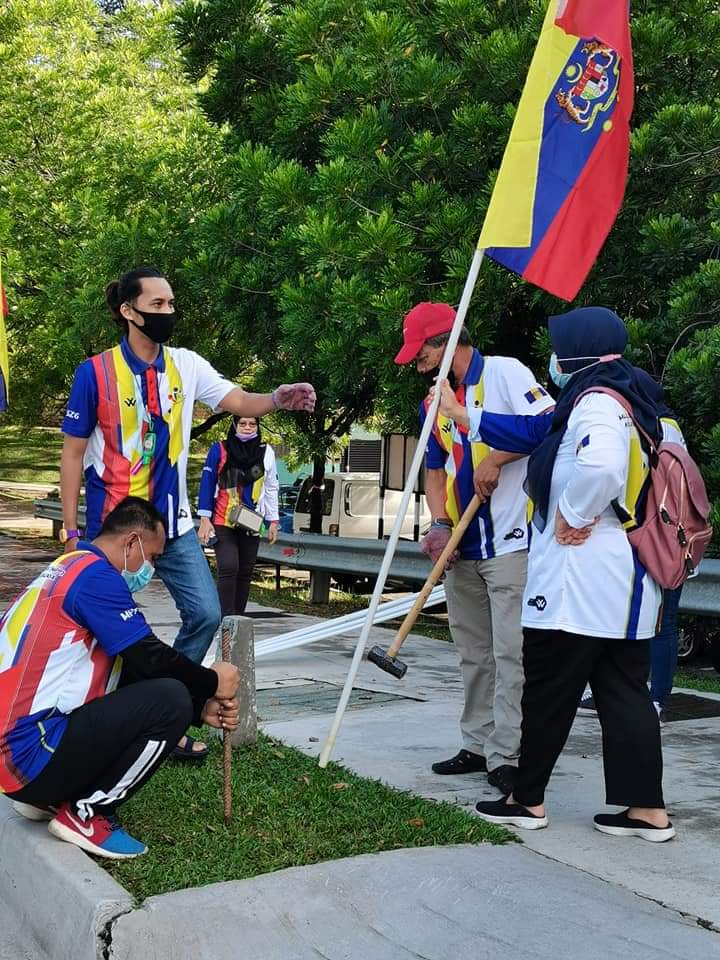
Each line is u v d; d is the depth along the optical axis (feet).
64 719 13.01
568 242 15.66
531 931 11.24
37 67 63.16
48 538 66.59
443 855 12.98
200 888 12.06
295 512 57.47
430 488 17.19
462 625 16.67
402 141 34.88
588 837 13.83
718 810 14.96
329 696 23.02
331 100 35.27
